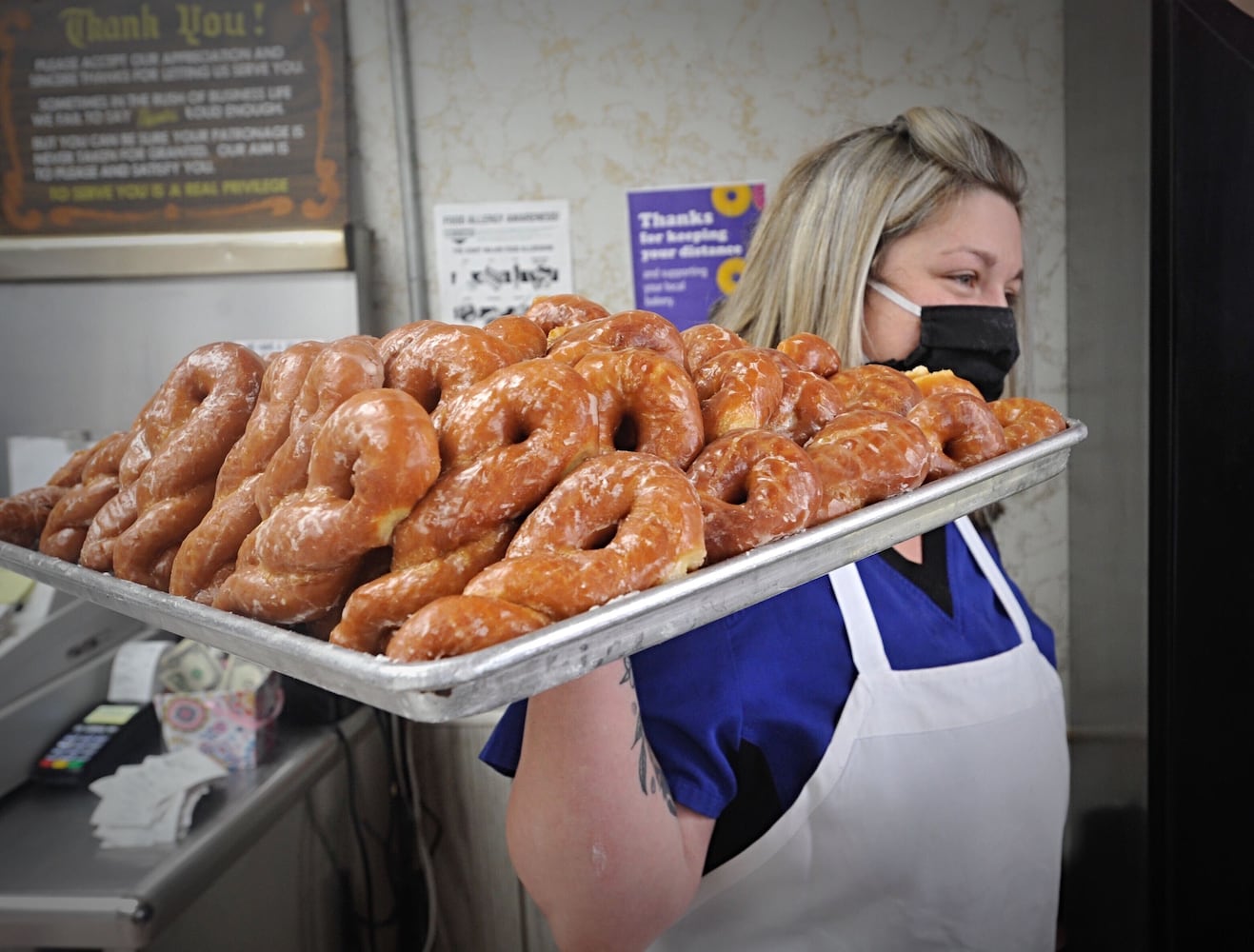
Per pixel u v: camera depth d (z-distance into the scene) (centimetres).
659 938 94
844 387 64
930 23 165
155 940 111
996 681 100
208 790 129
